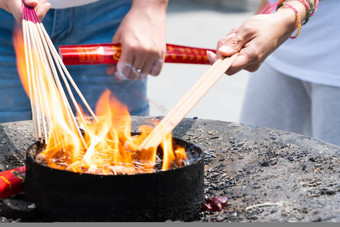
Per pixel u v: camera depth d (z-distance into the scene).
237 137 1.58
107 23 1.70
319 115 1.79
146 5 1.50
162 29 1.51
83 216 1.24
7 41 1.65
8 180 1.36
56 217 1.26
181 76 3.92
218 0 6.61
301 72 1.80
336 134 1.76
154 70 1.52
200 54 1.58
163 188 1.25
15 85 1.70
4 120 1.71
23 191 1.37
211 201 1.33
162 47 1.50
